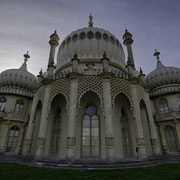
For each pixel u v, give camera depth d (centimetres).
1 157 1470
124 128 1448
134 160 1096
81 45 1852
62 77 1359
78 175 750
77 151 1240
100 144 1268
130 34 2359
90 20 2998
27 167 1003
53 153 1348
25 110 2184
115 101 1484
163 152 1845
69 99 1245
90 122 1359
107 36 1988
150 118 1550
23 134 2034
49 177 706
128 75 1456
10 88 2194
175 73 2156
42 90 1527
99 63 1745
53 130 1445
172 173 796
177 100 1977
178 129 1817
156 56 2644
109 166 951
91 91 1352
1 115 1923
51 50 2259
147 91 1664
